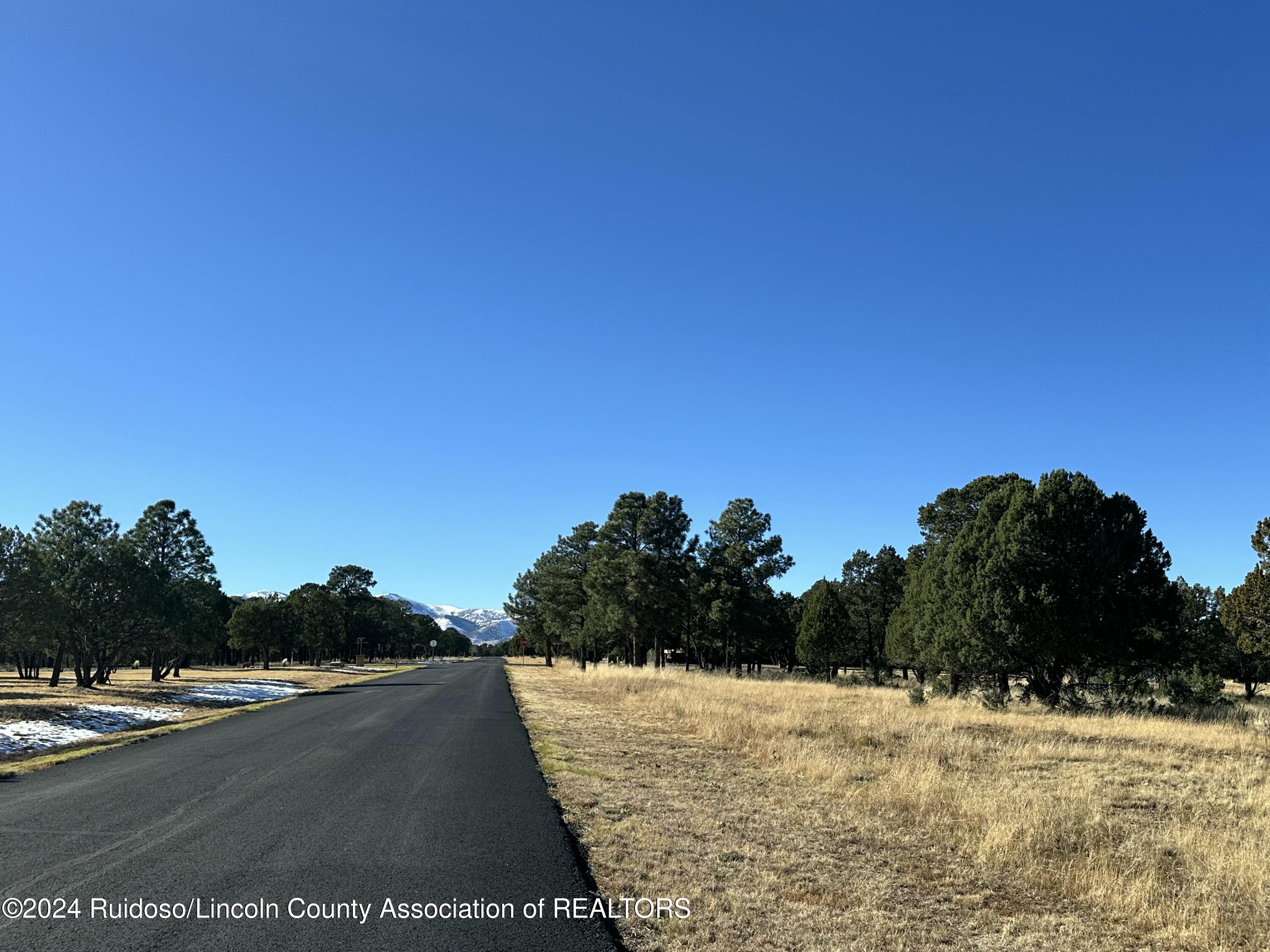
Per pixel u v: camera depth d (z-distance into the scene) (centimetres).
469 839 769
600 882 648
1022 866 744
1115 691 2612
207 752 1377
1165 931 584
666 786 1112
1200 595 4375
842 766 1234
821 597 4912
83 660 3200
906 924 582
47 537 3272
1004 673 2850
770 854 760
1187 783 1209
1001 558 2669
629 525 5459
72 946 472
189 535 3888
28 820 818
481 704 2647
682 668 5275
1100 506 2669
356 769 1198
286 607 8312
